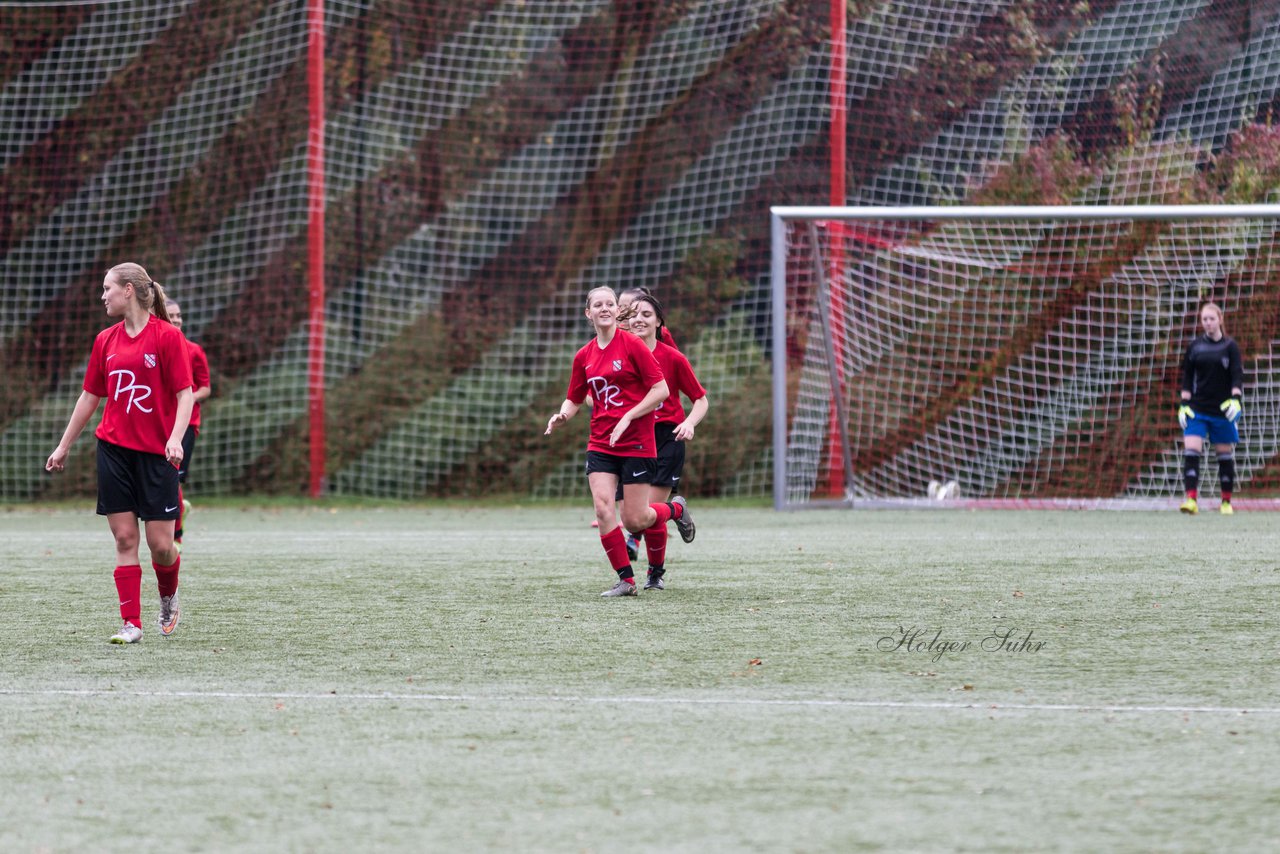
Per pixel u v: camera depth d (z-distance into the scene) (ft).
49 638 77.20
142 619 84.33
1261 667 65.00
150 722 54.24
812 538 142.61
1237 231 230.68
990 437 227.20
